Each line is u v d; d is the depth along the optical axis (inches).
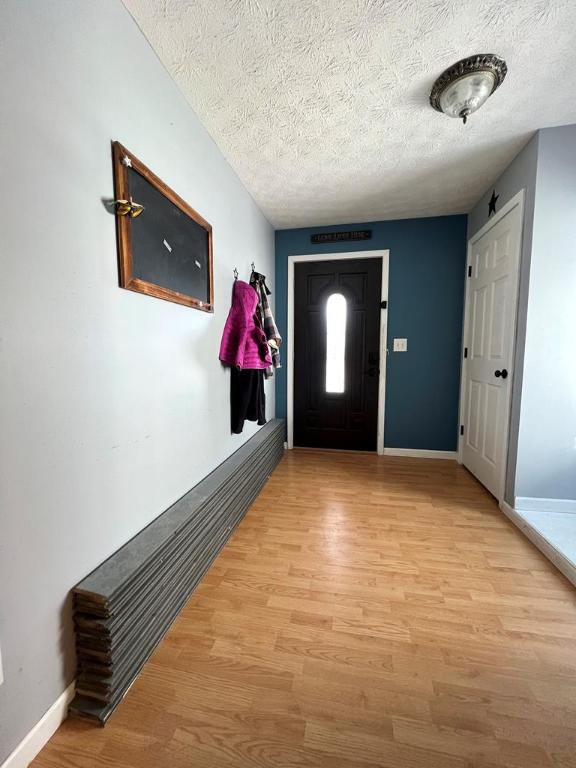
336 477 104.1
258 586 55.5
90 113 36.4
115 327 41.2
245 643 44.6
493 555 64.1
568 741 33.2
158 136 49.8
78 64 34.6
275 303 129.6
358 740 33.4
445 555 64.1
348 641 44.9
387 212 111.3
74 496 35.5
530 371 74.1
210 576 57.9
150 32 45.3
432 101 59.4
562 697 37.4
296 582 56.5
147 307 47.6
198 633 46.2
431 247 116.7
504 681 39.3
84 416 36.6
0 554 28.0
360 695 37.7
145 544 43.9
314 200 101.3
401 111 62.6
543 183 69.7
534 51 49.7
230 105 59.9
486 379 94.9
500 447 84.5
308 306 130.0
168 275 52.3
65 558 34.5
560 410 73.8
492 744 33.0
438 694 37.8
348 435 131.7
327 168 82.8
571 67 52.6
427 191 96.7
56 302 32.7
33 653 31.3
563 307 71.6
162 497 52.6
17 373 29.0
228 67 51.5
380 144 73.1
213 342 70.4
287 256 127.7
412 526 74.8
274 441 109.4
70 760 31.9
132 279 43.2
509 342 80.7
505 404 81.8
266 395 119.9
